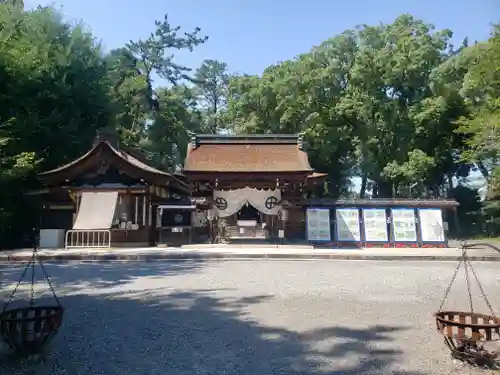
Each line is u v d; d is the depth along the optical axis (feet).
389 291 28.04
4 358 15.15
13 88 69.67
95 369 14.11
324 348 16.21
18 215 71.05
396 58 98.07
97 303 24.40
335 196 121.80
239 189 67.41
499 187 78.28
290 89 102.78
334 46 112.27
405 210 63.26
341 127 110.11
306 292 27.53
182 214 68.64
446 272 38.04
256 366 14.33
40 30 86.53
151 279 33.53
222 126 142.31
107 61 101.35
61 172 66.18
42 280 33.40
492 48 57.72
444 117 98.17
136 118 133.18
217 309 22.66
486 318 15.57
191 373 13.71
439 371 13.87
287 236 68.39
